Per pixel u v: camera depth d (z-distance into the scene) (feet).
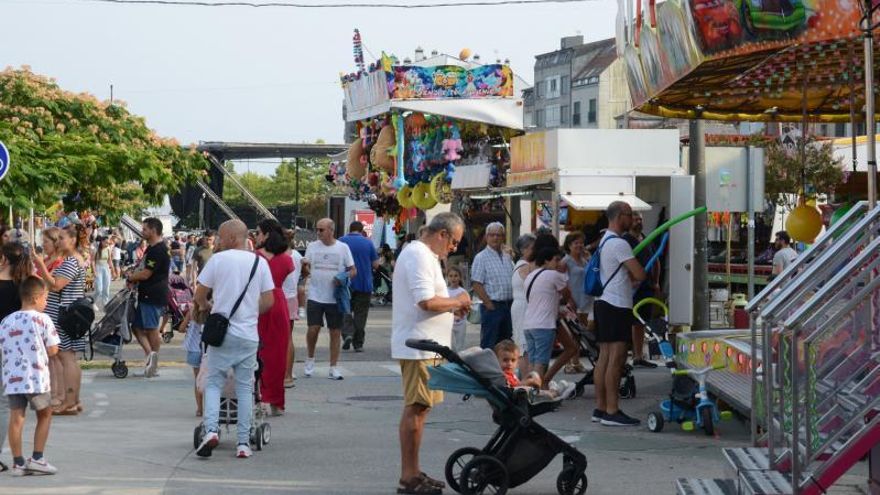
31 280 35.65
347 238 75.36
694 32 39.45
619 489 34.22
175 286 81.66
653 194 72.95
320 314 61.31
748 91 51.03
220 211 143.23
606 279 45.06
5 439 39.24
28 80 89.56
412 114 109.29
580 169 69.72
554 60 313.12
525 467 32.86
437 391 33.73
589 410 49.52
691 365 49.03
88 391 55.72
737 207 63.05
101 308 114.01
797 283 28.94
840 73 47.80
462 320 61.62
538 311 48.32
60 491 33.50
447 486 34.55
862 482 32.50
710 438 42.63
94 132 86.84
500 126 104.12
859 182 44.78
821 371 27.17
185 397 53.78
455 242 34.01
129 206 132.57
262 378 48.29
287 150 150.30
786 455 27.91
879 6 31.76
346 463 38.14
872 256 26.86
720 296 81.51
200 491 33.78
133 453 39.42
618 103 288.71
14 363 35.27
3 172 58.13
